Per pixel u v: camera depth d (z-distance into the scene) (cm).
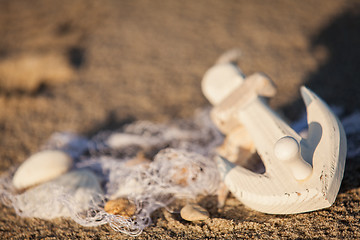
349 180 181
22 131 317
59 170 222
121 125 319
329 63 351
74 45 450
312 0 483
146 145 285
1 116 343
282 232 155
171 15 499
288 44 400
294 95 315
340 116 262
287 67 360
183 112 327
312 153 155
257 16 468
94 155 278
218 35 440
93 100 355
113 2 549
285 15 459
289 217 163
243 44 414
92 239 175
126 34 466
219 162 178
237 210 182
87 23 505
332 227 151
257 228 161
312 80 330
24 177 219
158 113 329
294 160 139
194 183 199
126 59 416
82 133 312
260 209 158
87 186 206
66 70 397
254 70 365
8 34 508
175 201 199
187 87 359
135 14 512
